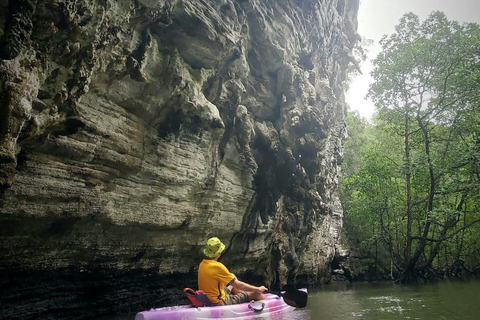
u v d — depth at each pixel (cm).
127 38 788
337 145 2041
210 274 575
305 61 1619
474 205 2367
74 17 628
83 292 779
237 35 1073
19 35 554
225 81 1100
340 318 634
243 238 1270
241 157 1182
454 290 1228
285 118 1405
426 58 2006
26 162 632
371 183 2144
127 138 814
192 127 966
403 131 2247
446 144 2083
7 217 610
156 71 870
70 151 690
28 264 668
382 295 1136
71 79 668
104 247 803
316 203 1515
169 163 916
